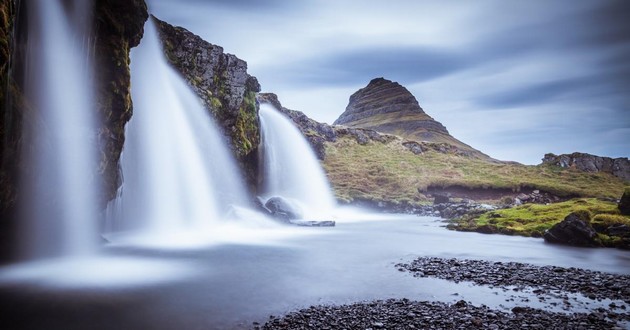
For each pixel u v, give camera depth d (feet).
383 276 77.20
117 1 102.42
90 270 77.15
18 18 75.61
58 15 86.02
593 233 126.41
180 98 173.37
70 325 47.83
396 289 67.10
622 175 530.27
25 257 83.66
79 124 93.50
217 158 188.03
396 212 312.91
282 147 288.71
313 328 46.98
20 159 75.56
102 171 103.81
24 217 82.02
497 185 375.86
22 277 69.97
